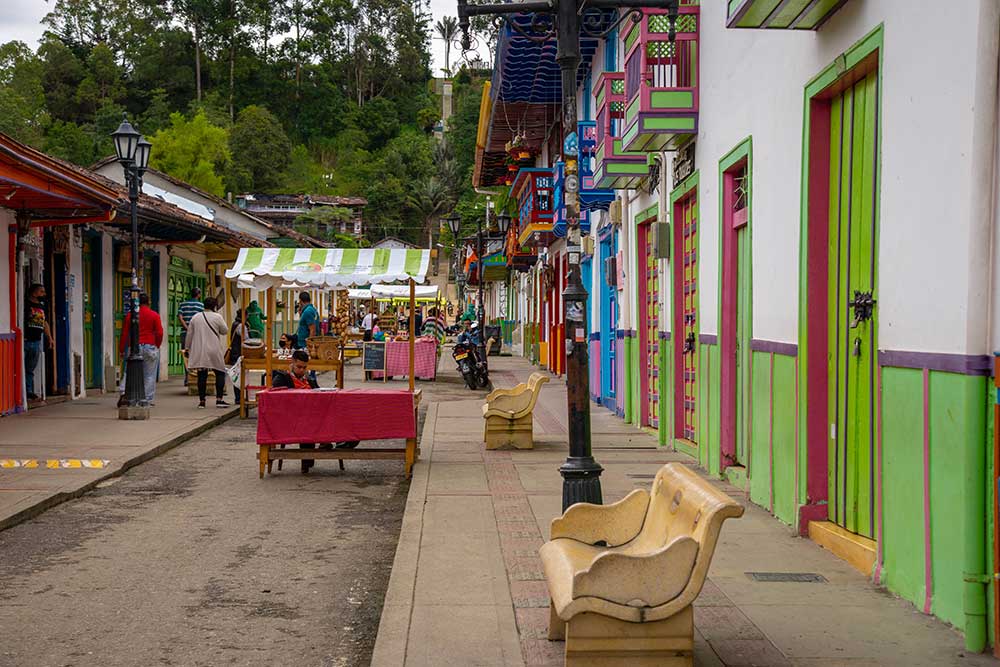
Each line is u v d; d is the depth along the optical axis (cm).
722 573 605
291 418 1052
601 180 1309
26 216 1505
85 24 10619
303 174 10069
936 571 505
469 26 675
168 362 2386
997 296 452
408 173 10981
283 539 780
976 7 460
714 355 966
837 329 675
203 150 7644
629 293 1480
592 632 405
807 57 692
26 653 512
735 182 924
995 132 453
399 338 2662
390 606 551
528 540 711
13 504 851
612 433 1351
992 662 445
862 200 632
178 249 2472
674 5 653
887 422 561
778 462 763
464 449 1206
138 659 505
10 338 1495
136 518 852
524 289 3797
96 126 8962
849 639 479
